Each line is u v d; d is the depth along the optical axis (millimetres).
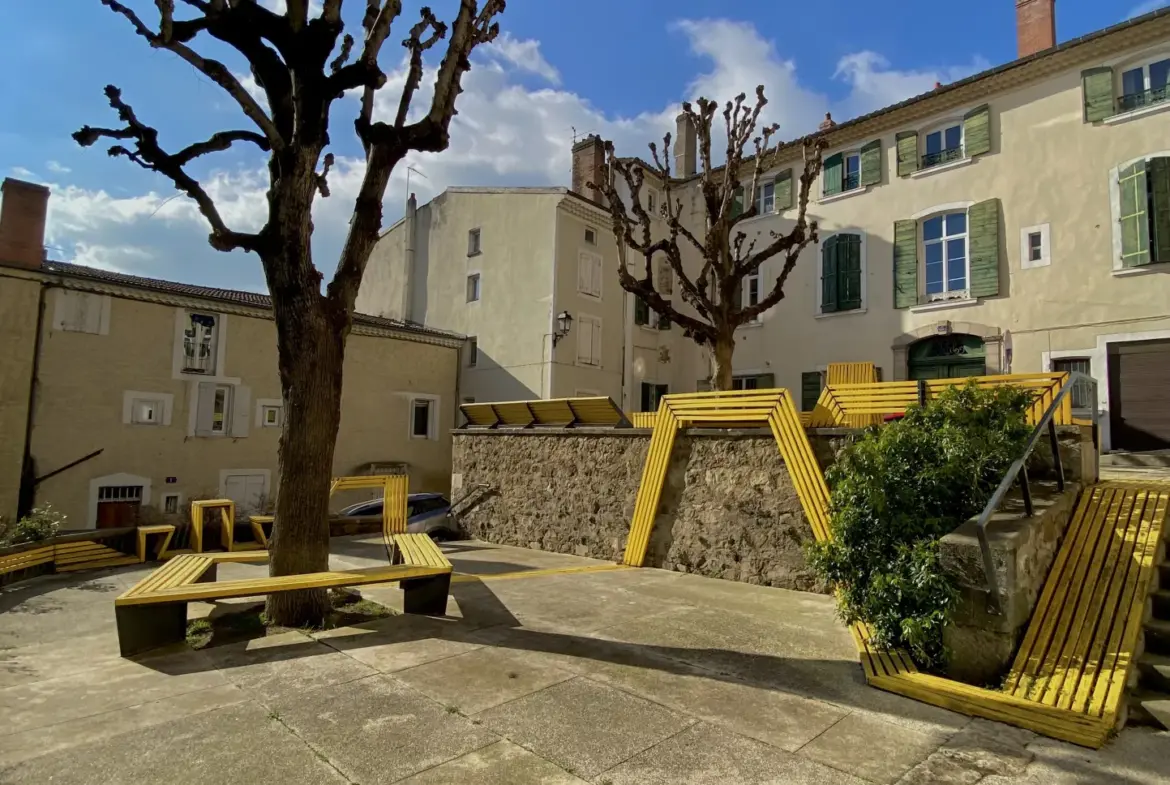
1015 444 4945
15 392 14961
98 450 16031
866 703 3920
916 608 4402
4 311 14945
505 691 4062
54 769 3039
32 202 16297
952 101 16469
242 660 4676
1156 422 13109
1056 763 3180
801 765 3137
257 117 5434
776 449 7754
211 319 18109
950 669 4227
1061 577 4793
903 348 16922
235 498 18219
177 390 17359
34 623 6012
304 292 5863
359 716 3662
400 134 6336
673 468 8812
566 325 20000
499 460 11773
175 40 5129
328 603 6086
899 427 5344
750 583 7723
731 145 12570
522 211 22922
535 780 2973
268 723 3562
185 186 5512
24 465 15023
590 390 22484
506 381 22625
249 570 8969
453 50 6484
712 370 12070
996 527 4480
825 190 18969
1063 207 14641
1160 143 13484
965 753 3277
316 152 5828
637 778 3000
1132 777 3047
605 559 9602
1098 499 5691
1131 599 4395
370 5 6469
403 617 5949
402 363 22234
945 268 16656
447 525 12211
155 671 4445
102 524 16062
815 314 18734
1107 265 13938
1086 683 3768
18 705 3814
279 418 19172
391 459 21656
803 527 7387
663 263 23859
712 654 4848
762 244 20219
